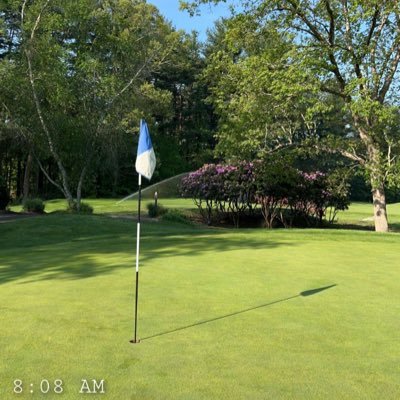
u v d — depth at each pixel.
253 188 20.77
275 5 17.34
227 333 4.81
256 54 18.25
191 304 5.88
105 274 7.69
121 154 34.97
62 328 4.90
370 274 7.96
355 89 15.43
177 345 4.45
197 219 22.84
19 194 44.19
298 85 15.52
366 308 5.84
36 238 14.35
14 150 30.95
